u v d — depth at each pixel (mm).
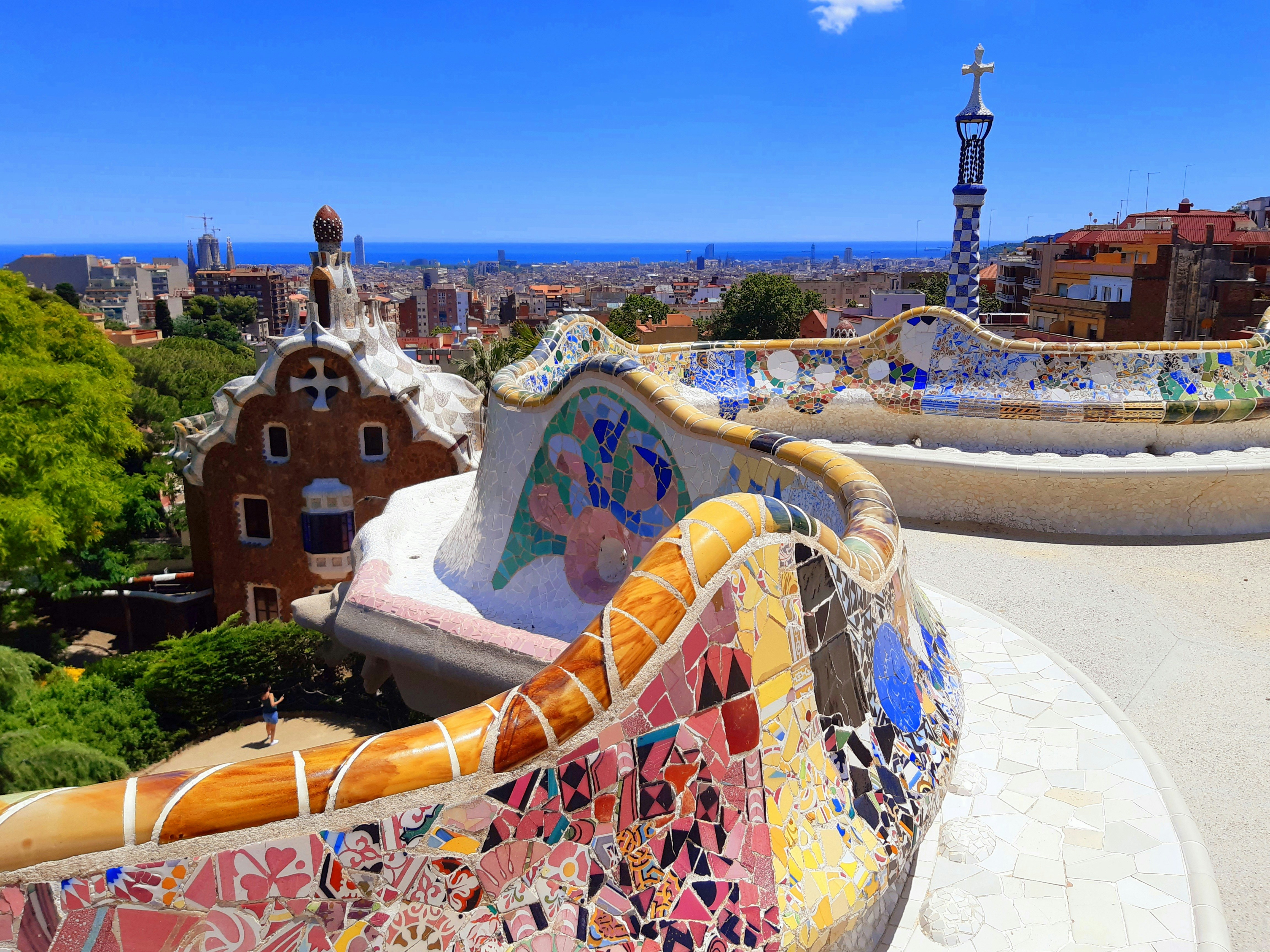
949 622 6805
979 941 3602
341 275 20625
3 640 24078
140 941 2098
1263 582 8125
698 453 5703
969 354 11195
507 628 6184
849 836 3293
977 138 13766
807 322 70875
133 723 16453
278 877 2211
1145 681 6398
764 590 3094
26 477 17438
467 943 2412
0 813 2037
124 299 182125
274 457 20875
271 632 18266
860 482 4793
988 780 4684
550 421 6621
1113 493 9523
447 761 2391
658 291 182625
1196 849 4105
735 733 2959
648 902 2682
